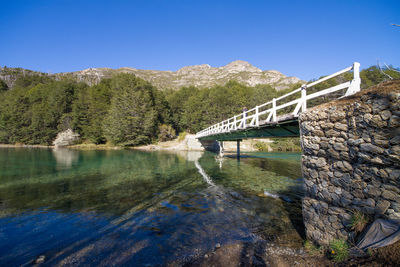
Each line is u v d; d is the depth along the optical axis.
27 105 56.59
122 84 50.03
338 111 4.06
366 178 3.46
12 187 10.55
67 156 27.27
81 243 4.88
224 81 186.12
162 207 7.50
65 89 57.66
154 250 4.55
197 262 4.07
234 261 4.06
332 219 3.99
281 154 29.09
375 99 3.33
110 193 9.42
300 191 9.52
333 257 3.58
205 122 49.88
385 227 3.04
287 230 5.41
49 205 7.76
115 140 45.03
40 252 4.50
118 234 5.35
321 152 4.51
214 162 20.86
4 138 52.03
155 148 41.78
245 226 5.78
